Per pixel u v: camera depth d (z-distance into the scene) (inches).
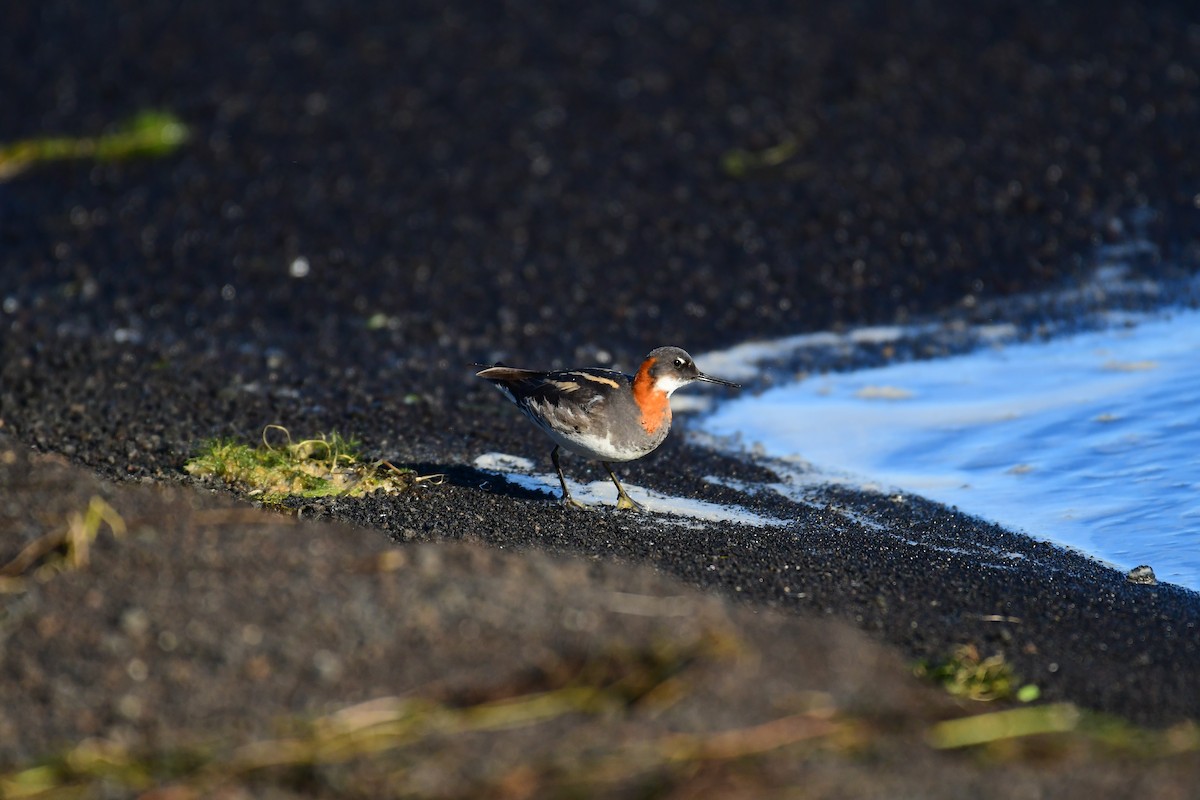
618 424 714.2
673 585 529.3
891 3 1567.4
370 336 1021.2
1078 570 641.0
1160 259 1069.8
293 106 1411.2
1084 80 1375.5
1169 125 1278.3
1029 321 1003.9
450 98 1417.3
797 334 1022.4
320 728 424.2
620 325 1038.4
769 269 1114.7
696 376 733.9
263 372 947.3
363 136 1354.6
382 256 1151.6
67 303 1075.3
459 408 895.7
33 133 1366.9
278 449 753.0
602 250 1152.2
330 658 450.3
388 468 749.9
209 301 1080.8
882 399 907.4
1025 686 501.7
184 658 450.6
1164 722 477.7
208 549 508.1
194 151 1338.6
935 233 1144.8
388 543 534.9
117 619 466.6
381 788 402.6
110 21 1609.3
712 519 710.5
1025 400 874.8
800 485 776.9
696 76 1435.8
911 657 521.7
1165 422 810.2
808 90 1389.0
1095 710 485.7
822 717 436.1
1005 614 579.5
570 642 461.1
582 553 632.4
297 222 1211.2
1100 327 977.5
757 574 615.5
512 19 1592.0
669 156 1295.5
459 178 1274.6
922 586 609.9
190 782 408.5
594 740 418.9
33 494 537.6
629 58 1483.8
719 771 408.2
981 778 414.9
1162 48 1429.6
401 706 432.8
